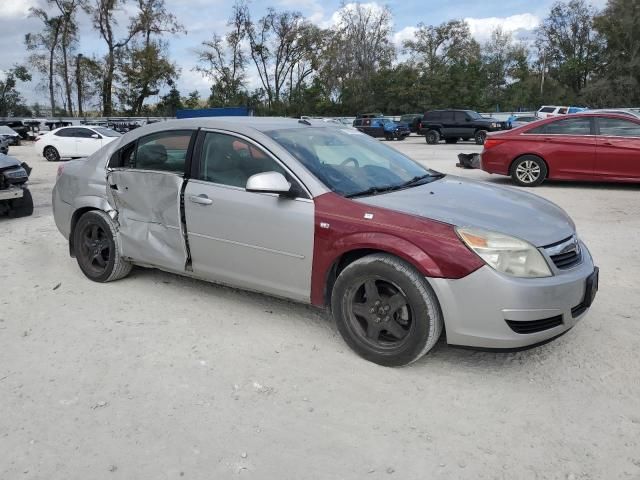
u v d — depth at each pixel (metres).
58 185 5.45
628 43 58.66
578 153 10.54
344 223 3.61
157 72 55.44
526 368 3.59
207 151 4.34
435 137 31.55
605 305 4.61
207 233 4.28
